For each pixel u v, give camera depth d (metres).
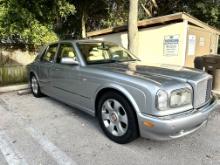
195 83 2.96
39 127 3.90
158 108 2.75
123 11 13.70
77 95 4.03
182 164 2.81
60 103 5.30
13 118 4.33
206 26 8.75
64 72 4.29
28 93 6.27
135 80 2.97
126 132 3.13
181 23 7.58
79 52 4.05
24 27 8.09
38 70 5.41
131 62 4.24
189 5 16.44
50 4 8.91
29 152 3.08
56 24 11.77
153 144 3.31
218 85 5.76
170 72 3.32
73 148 3.19
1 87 6.64
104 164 2.81
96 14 13.32
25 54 8.74
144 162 2.86
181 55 7.72
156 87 2.77
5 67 7.29
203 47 9.08
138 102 2.91
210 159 2.93
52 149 3.16
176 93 2.83
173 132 2.77
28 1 8.32
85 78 3.74
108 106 3.40
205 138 3.52
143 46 8.80
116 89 3.17
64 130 3.78
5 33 7.75
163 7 17.42
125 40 9.24
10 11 7.68
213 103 3.39
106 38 10.07
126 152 3.09
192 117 2.85
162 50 8.23
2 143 3.33
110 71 3.40
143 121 2.86
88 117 4.38
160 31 8.19
